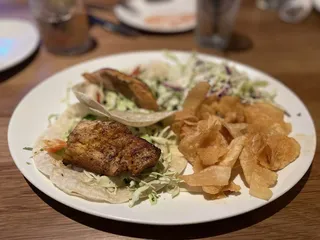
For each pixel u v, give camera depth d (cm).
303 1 49
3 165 26
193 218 21
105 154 23
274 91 32
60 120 28
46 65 38
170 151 26
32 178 23
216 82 32
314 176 26
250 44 43
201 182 23
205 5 40
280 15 49
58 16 38
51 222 22
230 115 28
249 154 25
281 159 25
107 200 22
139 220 21
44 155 24
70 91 31
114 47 42
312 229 23
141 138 24
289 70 39
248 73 34
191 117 27
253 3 52
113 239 22
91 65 34
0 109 31
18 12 47
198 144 25
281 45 43
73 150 23
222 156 25
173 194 23
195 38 44
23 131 27
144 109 30
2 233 22
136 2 49
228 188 23
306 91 35
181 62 36
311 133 28
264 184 23
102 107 26
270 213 23
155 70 34
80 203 21
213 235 22
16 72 36
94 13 48
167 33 45
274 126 27
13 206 23
